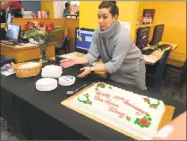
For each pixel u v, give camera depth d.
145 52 2.71
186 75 2.94
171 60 3.68
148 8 3.73
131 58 1.37
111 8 1.19
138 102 0.98
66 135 0.84
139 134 0.77
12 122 1.26
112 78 1.42
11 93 1.11
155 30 3.09
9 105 1.20
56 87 1.18
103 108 0.92
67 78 1.25
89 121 0.85
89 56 1.47
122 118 0.85
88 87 1.18
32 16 3.75
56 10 4.71
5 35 2.95
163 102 1.03
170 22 3.69
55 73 1.33
